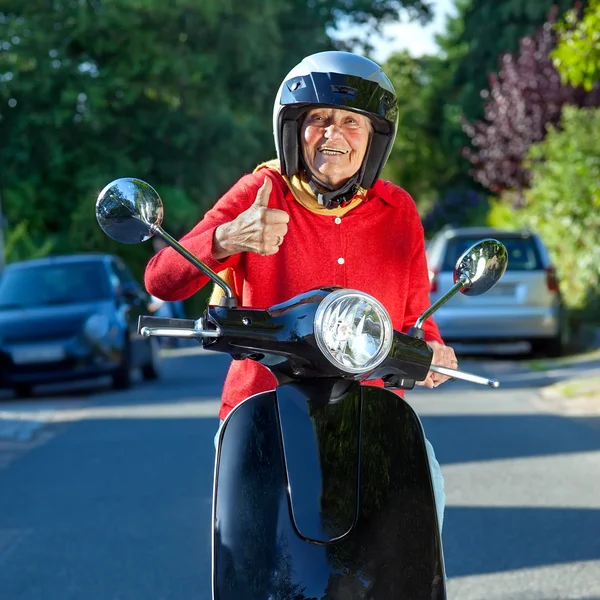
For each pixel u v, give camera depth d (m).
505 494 8.89
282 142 4.08
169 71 43.75
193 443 11.71
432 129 67.12
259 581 3.72
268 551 3.74
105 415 14.45
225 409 4.26
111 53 43.66
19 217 41.66
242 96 48.78
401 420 3.98
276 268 4.14
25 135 42.50
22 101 42.66
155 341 19.77
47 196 42.66
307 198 4.13
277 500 3.79
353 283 4.18
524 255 20.42
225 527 3.81
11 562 7.42
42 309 18.34
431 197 66.38
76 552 7.62
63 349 17.52
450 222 46.66
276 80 49.03
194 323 3.82
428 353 4.02
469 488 9.13
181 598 6.61
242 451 3.88
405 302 4.34
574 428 11.98
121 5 42.19
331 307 3.71
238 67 47.25
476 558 7.19
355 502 3.80
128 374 18.06
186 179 45.16
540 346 20.78
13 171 42.50
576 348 21.50
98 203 3.68
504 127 38.09
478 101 53.44
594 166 23.06
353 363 3.73
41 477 10.21
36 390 19.58
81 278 18.98
